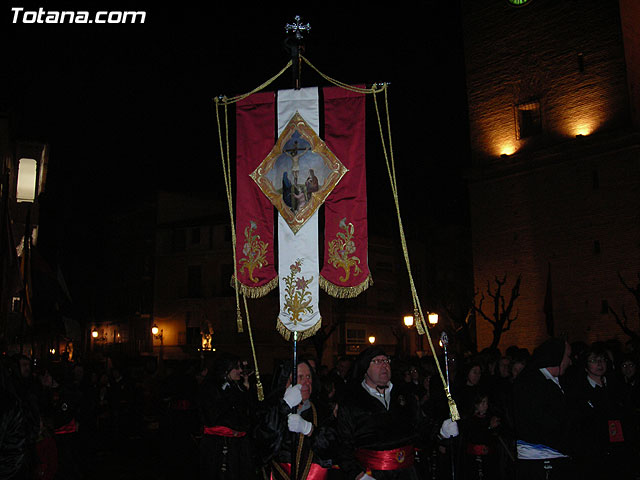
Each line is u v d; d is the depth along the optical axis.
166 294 48.66
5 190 16.62
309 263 6.89
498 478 9.42
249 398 9.60
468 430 9.62
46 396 10.30
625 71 27.41
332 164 7.02
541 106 29.84
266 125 7.25
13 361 8.22
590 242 27.84
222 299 46.53
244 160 7.23
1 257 16.19
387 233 51.75
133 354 49.38
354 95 7.13
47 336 27.53
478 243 31.38
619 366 10.53
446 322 51.88
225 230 47.62
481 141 31.73
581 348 11.58
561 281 28.47
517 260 30.02
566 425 6.87
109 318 53.16
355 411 6.32
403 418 6.52
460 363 11.03
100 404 18.48
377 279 49.97
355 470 6.14
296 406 6.11
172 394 14.77
